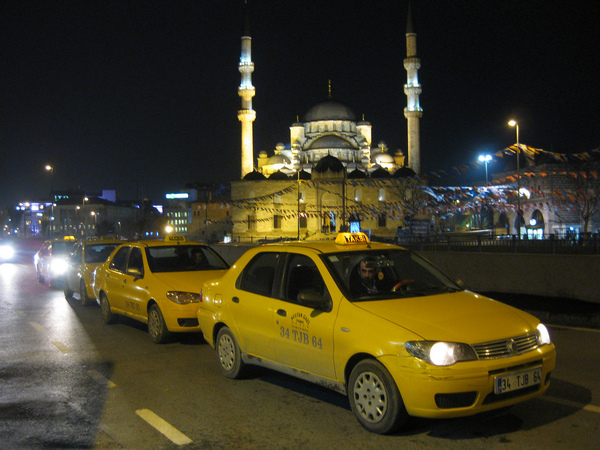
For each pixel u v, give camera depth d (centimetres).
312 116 9494
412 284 605
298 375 595
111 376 735
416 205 6341
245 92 8994
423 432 509
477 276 1491
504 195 5250
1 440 512
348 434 508
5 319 1226
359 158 9206
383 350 485
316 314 563
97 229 10631
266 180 8338
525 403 584
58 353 877
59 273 1897
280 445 487
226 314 702
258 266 684
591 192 4750
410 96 8100
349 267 601
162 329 921
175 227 13275
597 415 544
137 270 1016
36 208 14675
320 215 7531
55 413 588
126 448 489
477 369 459
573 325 1044
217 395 642
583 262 1255
